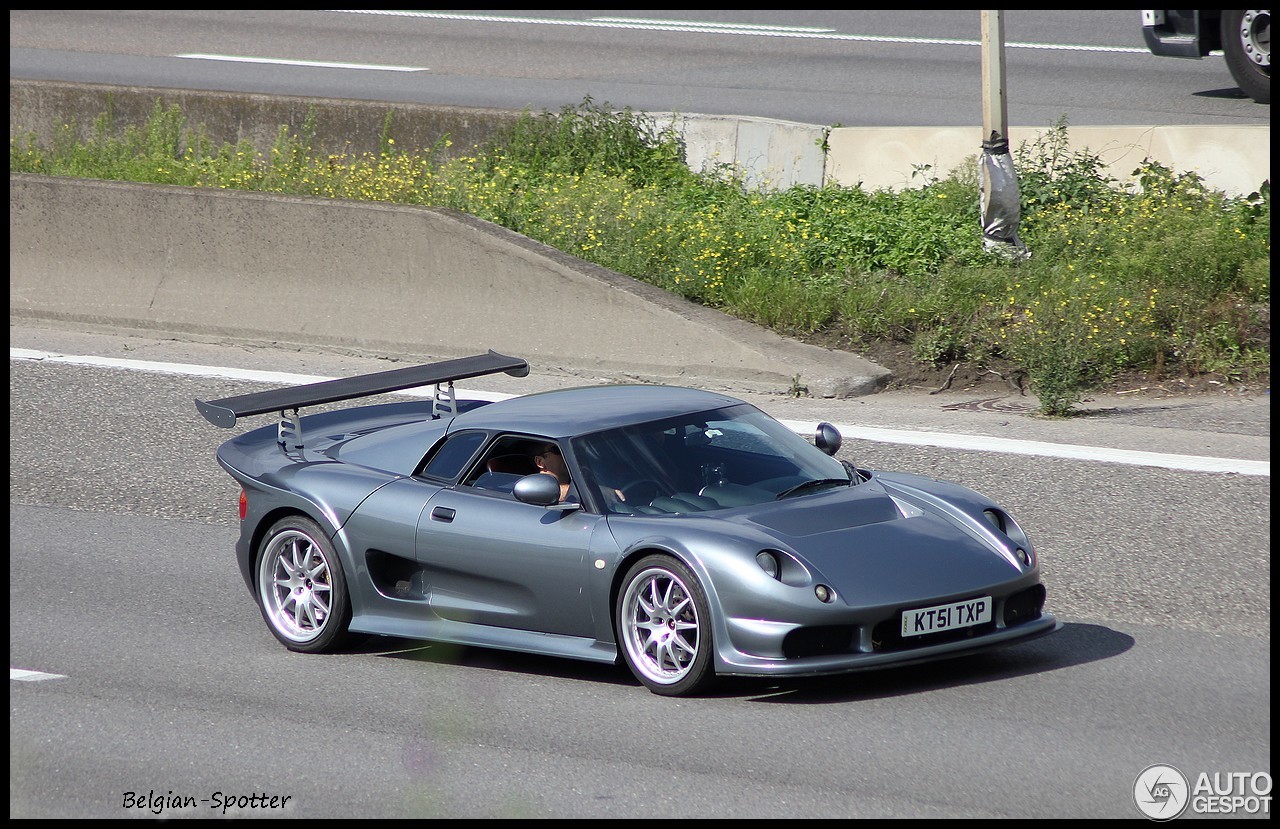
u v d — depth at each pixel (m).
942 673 18.58
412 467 21.05
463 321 39.25
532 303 38.56
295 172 50.84
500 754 16.39
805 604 16.89
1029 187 43.41
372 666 20.28
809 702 17.67
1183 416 31.53
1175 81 55.06
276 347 40.81
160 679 19.67
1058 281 38.06
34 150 54.59
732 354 36.09
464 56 65.88
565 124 51.38
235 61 66.06
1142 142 43.41
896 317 37.78
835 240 43.16
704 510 18.80
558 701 18.27
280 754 16.72
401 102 54.91
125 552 25.69
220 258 42.03
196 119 55.59
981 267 39.84
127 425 33.44
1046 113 50.56
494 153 51.88
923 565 17.77
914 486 20.09
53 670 20.08
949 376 35.78
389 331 39.94
